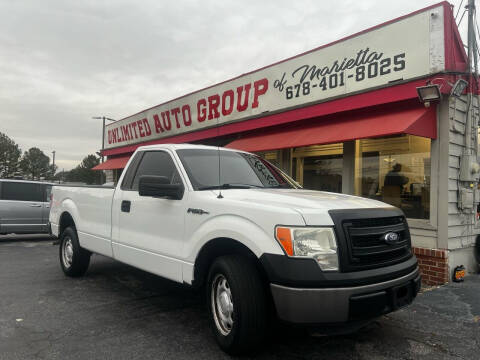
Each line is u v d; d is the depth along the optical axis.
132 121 15.54
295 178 9.20
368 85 7.03
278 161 9.63
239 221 3.33
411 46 6.38
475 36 6.42
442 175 6.04
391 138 7.08
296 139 7.91
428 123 6.07
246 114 9.84
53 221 6.70
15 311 4.46
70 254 6.11
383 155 7.21
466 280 6.15
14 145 75.38
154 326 4.05
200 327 4.04
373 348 3.57
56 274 6.40
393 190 7.01
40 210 11.16
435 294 5.34
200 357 3.35
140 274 6.37
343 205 3.32
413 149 6.68
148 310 4.55
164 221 4.12
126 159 15.57
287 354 3.42
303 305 2.88
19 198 10.94
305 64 8.25
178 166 4.20
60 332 3.85
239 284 3.19
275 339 3.75
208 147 4.75
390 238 3.30
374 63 6.92
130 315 4.38
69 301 4.87
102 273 6.43
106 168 16.03
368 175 7.49
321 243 2.99
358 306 2.95
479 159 6.72
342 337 3.81
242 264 3.29
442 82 5.87
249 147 8.94
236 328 3.18
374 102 6.84
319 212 3.07
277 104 8.95
